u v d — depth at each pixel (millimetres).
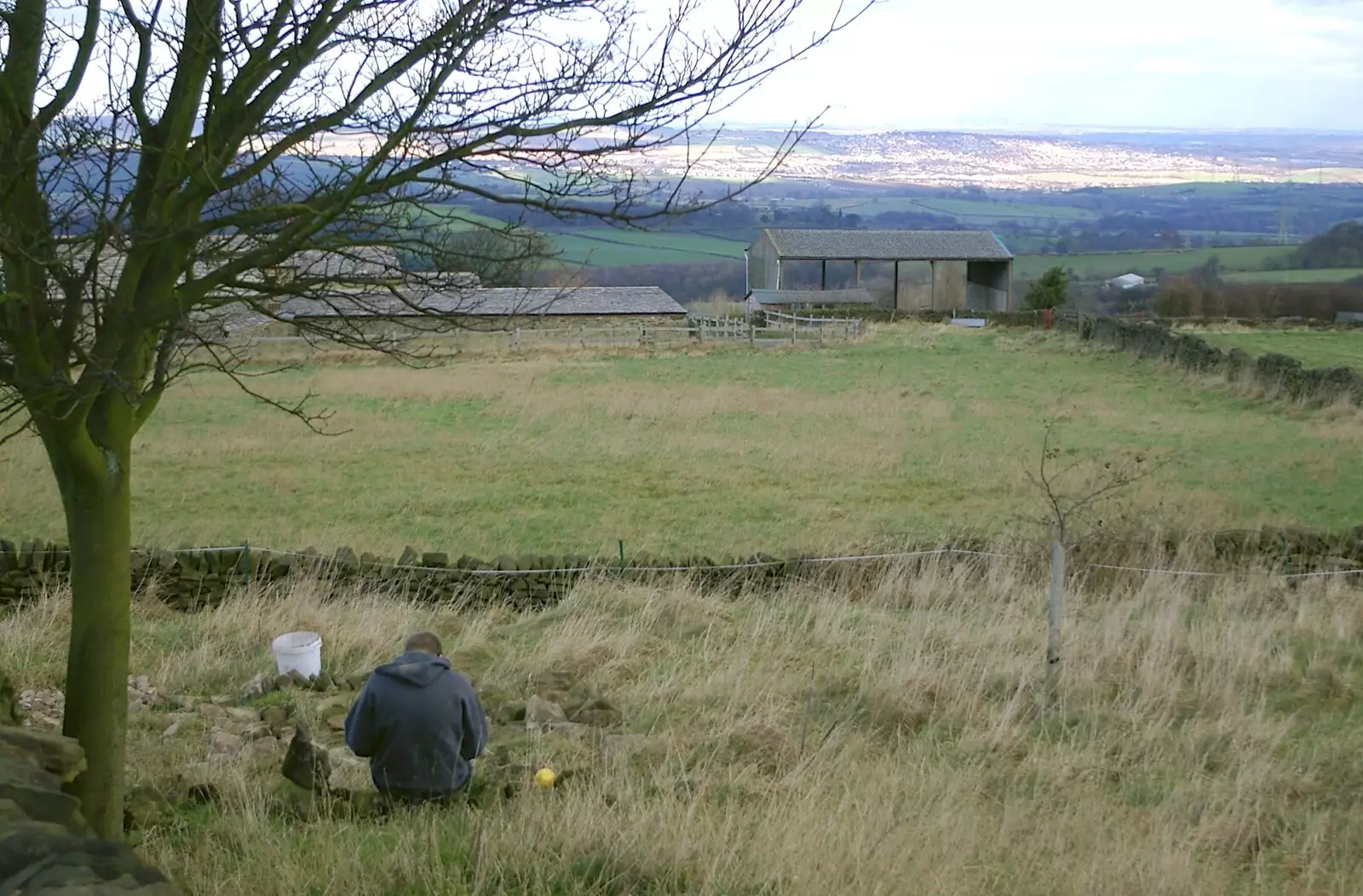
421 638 6277
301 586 12578
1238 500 20375
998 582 12992
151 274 4723
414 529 18641
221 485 21766
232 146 4777
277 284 5117
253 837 5406
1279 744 7762
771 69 5500
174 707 8461
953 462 23891
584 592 12367
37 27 4531
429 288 5406
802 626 11016
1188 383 34531
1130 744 7766
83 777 4984
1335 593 12539
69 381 4480
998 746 7707
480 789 6348
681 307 53469
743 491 21484
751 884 5020
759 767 7156
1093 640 10133
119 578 5047
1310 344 43969
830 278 83875
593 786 6207
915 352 43562
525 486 21797
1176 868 5543
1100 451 25203
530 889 4875
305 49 4828
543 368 39219
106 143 4621
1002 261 73000
